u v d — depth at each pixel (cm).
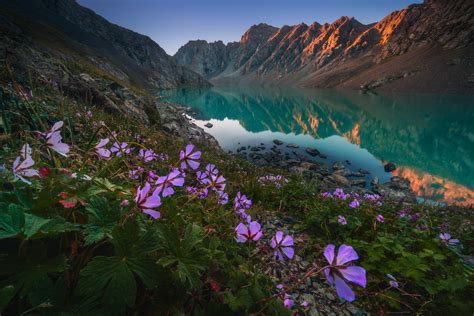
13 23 5122
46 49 2733
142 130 917
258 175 1055
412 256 353
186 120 2612
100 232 128
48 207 141
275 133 4200
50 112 505
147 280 122
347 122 5372
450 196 1886
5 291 96
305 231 525
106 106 1129
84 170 245
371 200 688
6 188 162
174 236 149
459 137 3884
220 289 178
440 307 313
